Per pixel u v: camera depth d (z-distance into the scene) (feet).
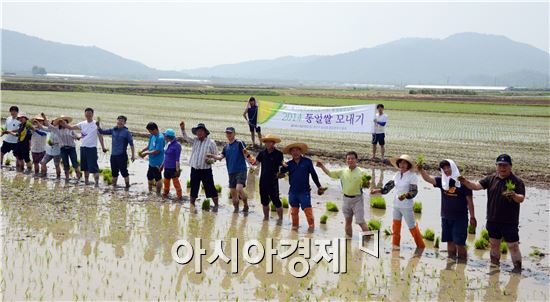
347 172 38.09
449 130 108.47
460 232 33.91
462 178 33.27
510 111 166.09
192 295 27.22
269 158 41.78
